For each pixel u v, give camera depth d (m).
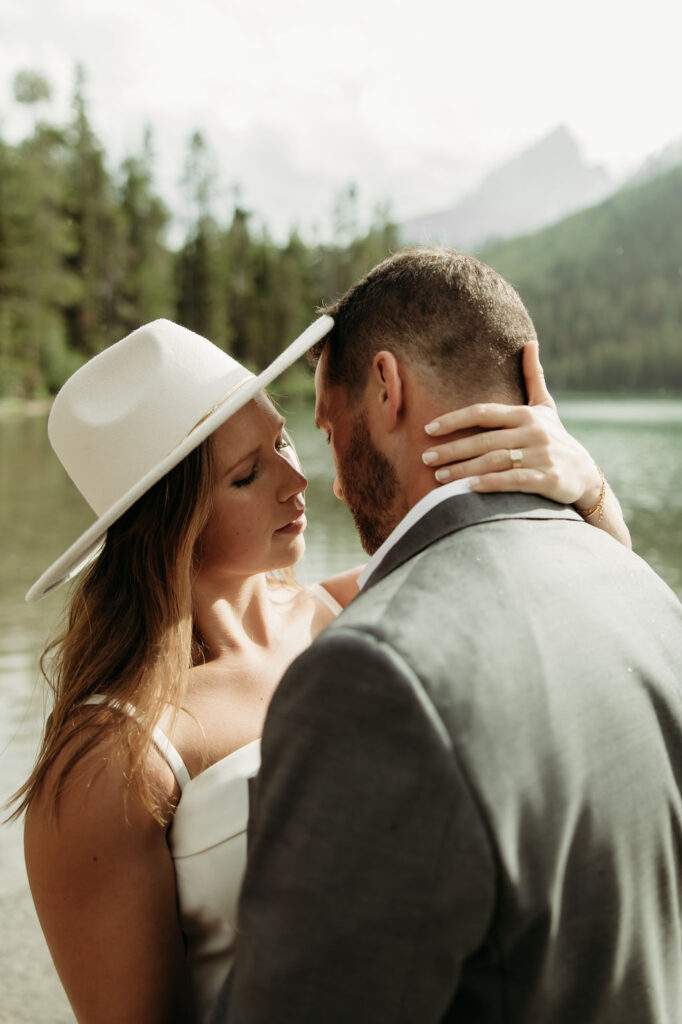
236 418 1.41
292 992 0.84
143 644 1.35
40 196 56.81
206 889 1.27
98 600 1.41
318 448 26.08
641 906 0.94
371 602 0.92
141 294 65.88
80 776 1.24
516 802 0.83
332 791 0.83
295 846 0.85
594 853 0.89
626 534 1.31
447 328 1.13
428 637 0.85
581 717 0.90
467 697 0.83
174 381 1.40
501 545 0.99
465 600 0.90
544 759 0.86
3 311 52.72
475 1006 0.85
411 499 1.15
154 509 1.40
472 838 0.79
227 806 1.26
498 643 0.88
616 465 23.81
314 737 0.85
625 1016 0.93
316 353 1.35
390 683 0.82
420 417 1.13
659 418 48.31
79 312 62.44
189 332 1.48
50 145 63.56
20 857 3.41
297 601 1.80
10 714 4.68
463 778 0.80
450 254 1.20
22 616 7.04
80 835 1.22
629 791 0.93
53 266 56.91
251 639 1.57
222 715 1.42
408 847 0.80
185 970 1.29
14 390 51.12
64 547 10.96
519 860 0.82
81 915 1.24
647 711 0.97
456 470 1.08
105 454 1.42
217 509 1.42
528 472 1.07
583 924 0.89
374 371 1.16
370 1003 0.82
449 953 0.81
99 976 1.25
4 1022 2.51
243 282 75.19
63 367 55.25
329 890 0.83
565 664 0.91
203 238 71.62
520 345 1.18
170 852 1.29
